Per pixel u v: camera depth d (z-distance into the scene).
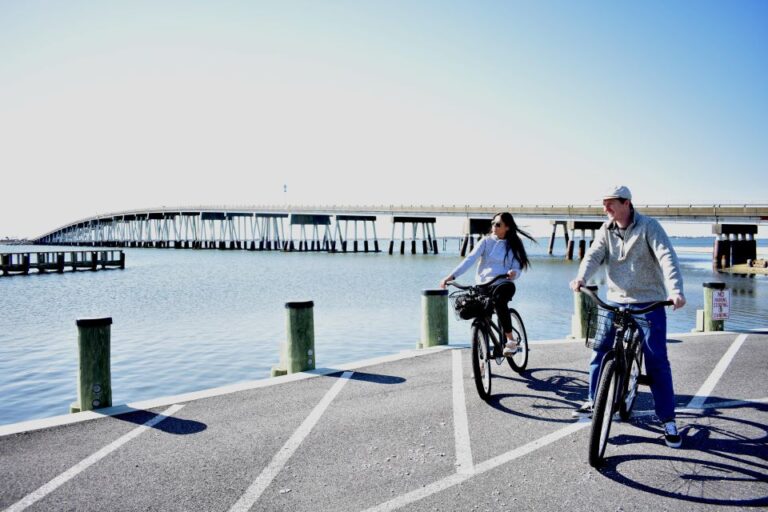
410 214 88.75
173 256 100.69
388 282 41.59
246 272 55.12
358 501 3.68
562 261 73.50
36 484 3.96
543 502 3.63
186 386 11.65
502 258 6.25
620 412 5.11
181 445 4.70
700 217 58.12
